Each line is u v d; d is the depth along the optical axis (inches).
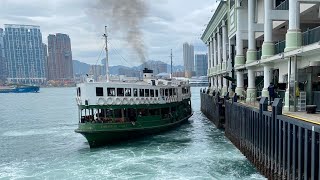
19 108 3553.2
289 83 786.2
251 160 868.6
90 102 1105.4
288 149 577.0
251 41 1234.6
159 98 1346.0
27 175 863.7
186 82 1926.7
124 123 1163.9
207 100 2167.8
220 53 2194.9
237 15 1462.8
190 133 1448.1
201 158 973.8
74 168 911.7
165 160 961.5
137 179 793.6
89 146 1192.2
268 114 698.8
